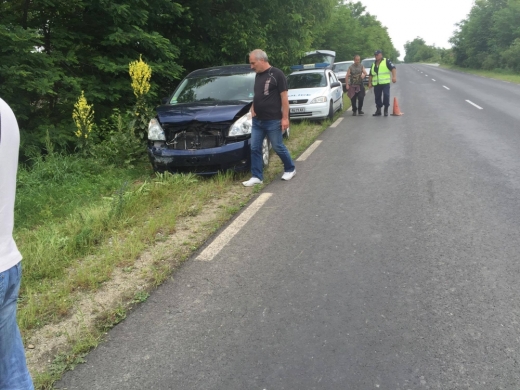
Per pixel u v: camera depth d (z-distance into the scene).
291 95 12.51
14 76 7.32
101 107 9.52
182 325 3.28
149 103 10.09
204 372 2.78
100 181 7.12
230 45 13.00
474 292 3.52
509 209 5.26
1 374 1.87
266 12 14.01
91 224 5.13
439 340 2.96
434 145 9.23
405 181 6.70
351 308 3.39
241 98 7.98
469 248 4.29
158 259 4.34
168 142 7.03
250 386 2.64
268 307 3.46
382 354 2.86
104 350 3.04
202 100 8.03
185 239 4.83
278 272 4.02
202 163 6.86
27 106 8.03
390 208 5.53
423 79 34.97
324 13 16.58
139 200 5.92
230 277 3.97
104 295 3.74
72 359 2.95
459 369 2.69
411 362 2.77
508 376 2.62
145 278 4.01
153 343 3.09
